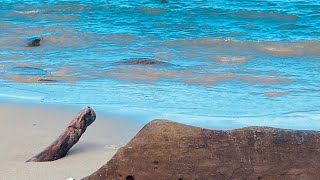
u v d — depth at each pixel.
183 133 21.67
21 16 90.62
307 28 82.31
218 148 21.53
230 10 90.25
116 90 46.34
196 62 59.22
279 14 88.75
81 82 49.50
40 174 27.44
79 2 97.12
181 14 89.75
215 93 45.53
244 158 21.44
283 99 43.66
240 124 36.81
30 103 41.16
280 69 55.72
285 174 21.28
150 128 21.84
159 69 54.81
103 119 37.28
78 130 30.83
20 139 33.06
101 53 64.12
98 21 85.25
